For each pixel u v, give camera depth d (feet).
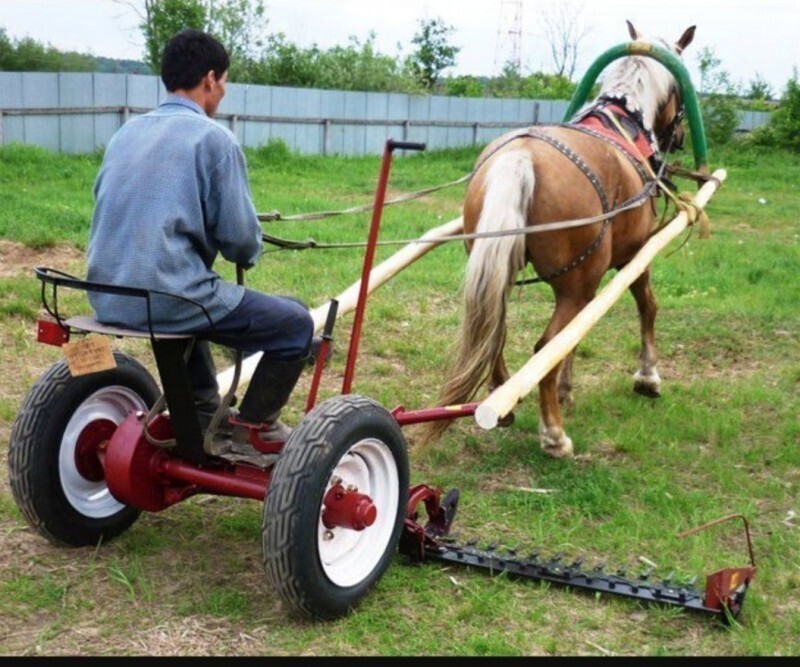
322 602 12.38
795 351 26.86
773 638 12.78
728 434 20.52
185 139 12.29
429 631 12.70
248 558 14.40
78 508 14.15
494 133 97.25
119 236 12.21
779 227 51.90
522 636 12.52
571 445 18.89
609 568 14.70
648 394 22.95
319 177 64.95
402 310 28.45
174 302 12.08
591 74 21.86
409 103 87.71
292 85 97.91
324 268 32.91
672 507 16.85
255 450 13.29
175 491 13.67
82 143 63.52
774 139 99.91
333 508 12.58
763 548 15.56
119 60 95.61
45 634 12.14
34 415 13.44
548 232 17.16
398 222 43.93
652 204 20.26
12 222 34.32
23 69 93.50
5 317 25.09
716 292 33.30
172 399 12.58
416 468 18.34
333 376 23.12
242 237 12.62
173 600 13.14
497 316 16.63
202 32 13.06
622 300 31.19
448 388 16.87
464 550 14.39
